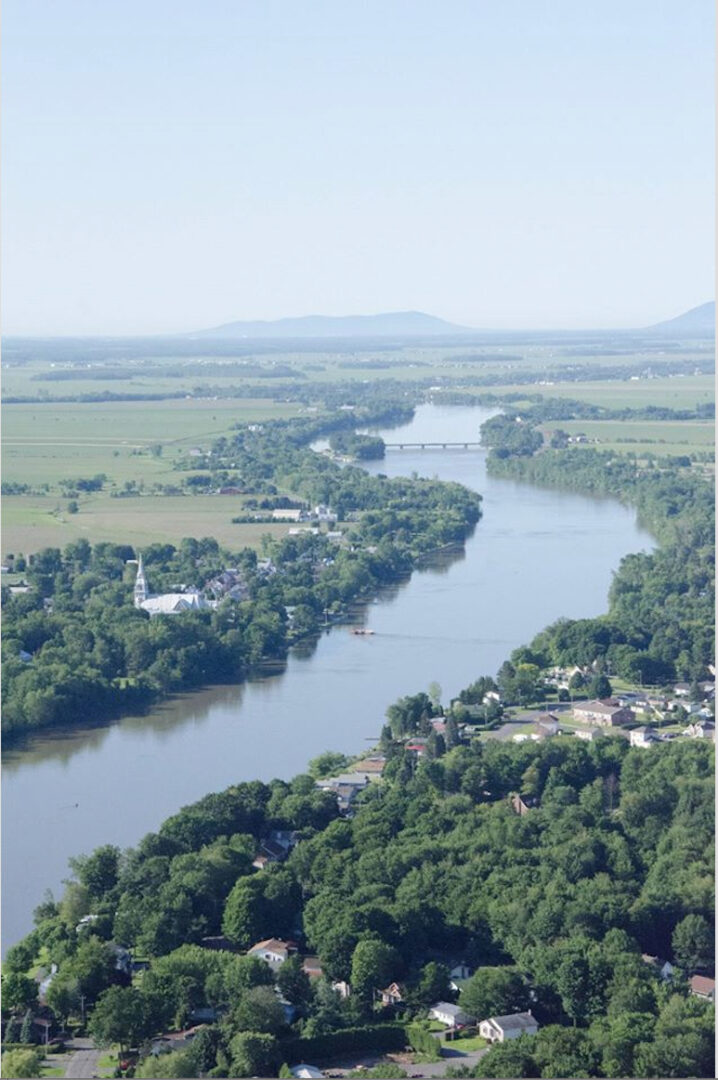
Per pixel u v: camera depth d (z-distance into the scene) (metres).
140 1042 136.62
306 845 175.50
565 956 142.75
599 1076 129.25
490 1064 130.25
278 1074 132.12
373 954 144.38
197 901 160.50
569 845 172.25
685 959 150.38
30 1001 142.50
